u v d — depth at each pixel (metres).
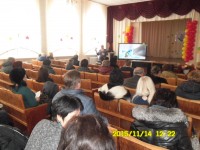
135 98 2.34
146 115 1.43
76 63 6.52
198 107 2.46
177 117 1.39
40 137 1.20
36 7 7.73
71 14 9.03
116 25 11.06
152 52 10.79
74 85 2.06
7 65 4.92
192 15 8.82
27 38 7.60
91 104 1.98
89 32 10.09
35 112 2.57
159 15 9.58
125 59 9.73
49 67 4.98
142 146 1.31
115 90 2.49
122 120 2.49
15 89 2.59
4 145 1.45
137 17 10.23
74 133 0.64
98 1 10.02
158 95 1.67
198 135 2.42
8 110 2.84
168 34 10.25
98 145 0.61
